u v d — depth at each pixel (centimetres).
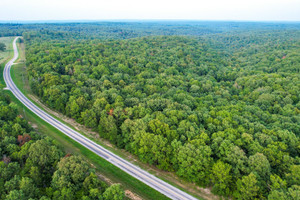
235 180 5450
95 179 4978
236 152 5653
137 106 8619
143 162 6975
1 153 5772
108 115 8025
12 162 5384
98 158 7075
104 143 7925
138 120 7169
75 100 9050
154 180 6225
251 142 6197
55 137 8125
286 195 4525
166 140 6378
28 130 7325
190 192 5812
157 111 7919
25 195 4450
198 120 7638
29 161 5369
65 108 9244
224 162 5875
